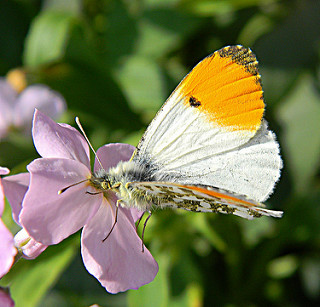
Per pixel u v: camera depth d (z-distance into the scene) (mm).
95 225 209
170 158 212
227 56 207
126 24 284
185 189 204
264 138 208
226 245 252
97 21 294
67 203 205
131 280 209
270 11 279
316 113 270
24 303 236
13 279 236
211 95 209
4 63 293
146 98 272
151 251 248
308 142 268
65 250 241
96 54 277
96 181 209
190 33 278
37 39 272
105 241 209
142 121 274
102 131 272
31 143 274
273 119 271
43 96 274
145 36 281
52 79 274
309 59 275
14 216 204
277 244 261
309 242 265
